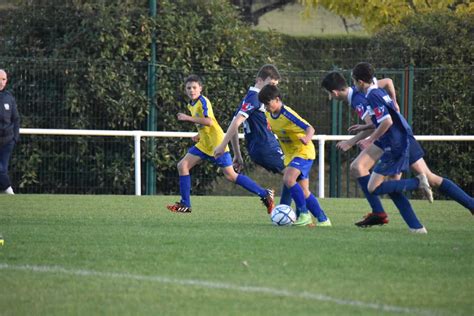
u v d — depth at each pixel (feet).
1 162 159.63
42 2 187.83
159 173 184.75
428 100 188.44
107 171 182.39
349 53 257.14
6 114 156.56
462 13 203.41
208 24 190.19
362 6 228.63
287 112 108.37
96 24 182.80
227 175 126.31
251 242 91.56
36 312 60.44
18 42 188.96
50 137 181.78
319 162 176.24
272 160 120.88
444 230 107.96
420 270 76.07
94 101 182.91
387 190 102.01
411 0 238.07
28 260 80.07
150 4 186.19
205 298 64.28
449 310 61.26
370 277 72.38
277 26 288.30
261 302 63.00
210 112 126.31
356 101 103.30
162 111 185.37
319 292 66.39
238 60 191.83
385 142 100.94
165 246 88.48
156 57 187.11
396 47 198.90
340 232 102.32
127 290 67.00
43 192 183.01
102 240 93.20
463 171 188.34
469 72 188.55
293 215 110.52
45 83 181.37
